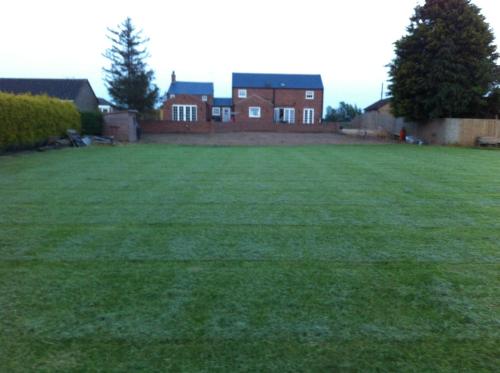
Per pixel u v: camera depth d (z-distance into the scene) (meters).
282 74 46.50
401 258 4.05
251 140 26.88
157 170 10.66
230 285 3.36
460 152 17.62
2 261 3.91
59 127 19.77
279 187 8.13
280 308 2.96
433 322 2.80
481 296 3.21
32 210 6.03
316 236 4.79
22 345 2.47
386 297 3.17
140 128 28.84
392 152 17.41
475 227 5.25
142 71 34.78
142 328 2.67
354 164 12.39
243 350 2.43
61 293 3.20
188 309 2.94
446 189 8.02
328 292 3.25
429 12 22.62
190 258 4.00
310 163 12.65
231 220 5.50
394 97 24.94
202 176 9.60
